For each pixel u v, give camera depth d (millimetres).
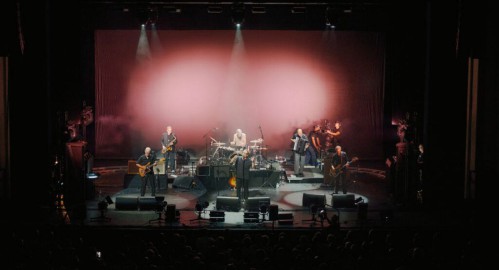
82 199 20812
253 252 15375
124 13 27609
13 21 19172
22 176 20125
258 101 28766
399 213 19781
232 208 19516
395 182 21750
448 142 20500
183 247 15211
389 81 27922
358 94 28578
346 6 23719
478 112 20359
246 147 25047
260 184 23297
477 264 14500
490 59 20031
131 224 18031
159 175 23062
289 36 28297
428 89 20531
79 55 22734
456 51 19969
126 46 28203
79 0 22875
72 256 14422
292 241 16547
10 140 20094
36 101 20078
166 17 27812
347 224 18375
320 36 28281
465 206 19891
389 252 14641
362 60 28359
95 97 28297
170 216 18250
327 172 23641
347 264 14445
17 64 19953
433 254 15156
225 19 27766
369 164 28375
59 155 20500
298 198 21766
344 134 28844
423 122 21875
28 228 17625
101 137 28656
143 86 28547
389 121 28250
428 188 20516
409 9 22922
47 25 20031
